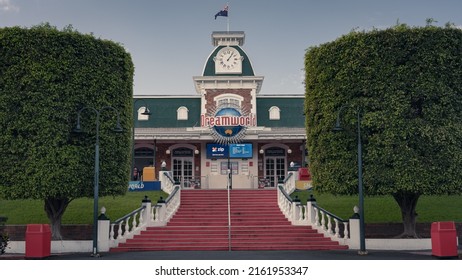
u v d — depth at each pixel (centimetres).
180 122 4400
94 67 2280
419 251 2105
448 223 1766
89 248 2155
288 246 2172
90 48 2280
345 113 2255
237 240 2238
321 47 2394
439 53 2192
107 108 2302
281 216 2600
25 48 2184
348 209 2694
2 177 2117
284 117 4438
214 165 4191
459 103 2198
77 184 2144
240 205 2773
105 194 2269
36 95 2145
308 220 2425
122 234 2302
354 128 2231
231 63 4353
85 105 2233
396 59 2212
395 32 2233
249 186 3903
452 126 2150
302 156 4184
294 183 3156
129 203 2808
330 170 2283
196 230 2352
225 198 2897
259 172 4184
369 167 2188
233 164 4188
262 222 2489
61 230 2352
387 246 2202
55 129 2141
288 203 2578
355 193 2234
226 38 4416
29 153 2109
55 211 2259
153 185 3294
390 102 2172
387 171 2150
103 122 2273
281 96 4547
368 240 2219
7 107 2134
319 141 2348
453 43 2222
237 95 4291
